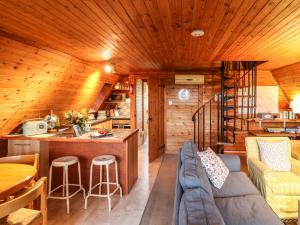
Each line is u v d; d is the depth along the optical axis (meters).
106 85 6.65
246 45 3.29
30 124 3.71
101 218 2.91
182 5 1.93
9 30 2.50
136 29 2.54
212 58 4.37
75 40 2.94
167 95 6.59
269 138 3.61
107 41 3.03
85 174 3.78
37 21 2.26
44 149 3.67
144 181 4.21
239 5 1.94
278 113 6.17
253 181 3.27
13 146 3.62
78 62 4.15
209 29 2.58
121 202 3.36
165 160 5.73
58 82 3.97
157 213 3.02
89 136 3.59
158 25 2.42
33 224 1.84
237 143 6.11
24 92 3.35
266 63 4.90
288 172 3.16
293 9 2.04
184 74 6.14
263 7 1.99
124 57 4.17
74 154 3.78
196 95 6.48
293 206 2.75
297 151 3.85
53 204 3.31
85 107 5.87
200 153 2.96
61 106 4.73
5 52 2.61
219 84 6.34
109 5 1.92
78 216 2.96
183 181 1.81
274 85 6.17
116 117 7.25
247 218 1.97
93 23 2.33
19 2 1.84
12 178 2.04
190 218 1.29
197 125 6.50
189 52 3.80
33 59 3.07
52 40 2.92
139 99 7.45
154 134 5.82
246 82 6.10
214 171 2.73
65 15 2.12
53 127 4.23
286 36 2.87
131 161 3.91
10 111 3.38
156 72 6.29
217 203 2.27
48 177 3.80
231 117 5.50
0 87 2.88
